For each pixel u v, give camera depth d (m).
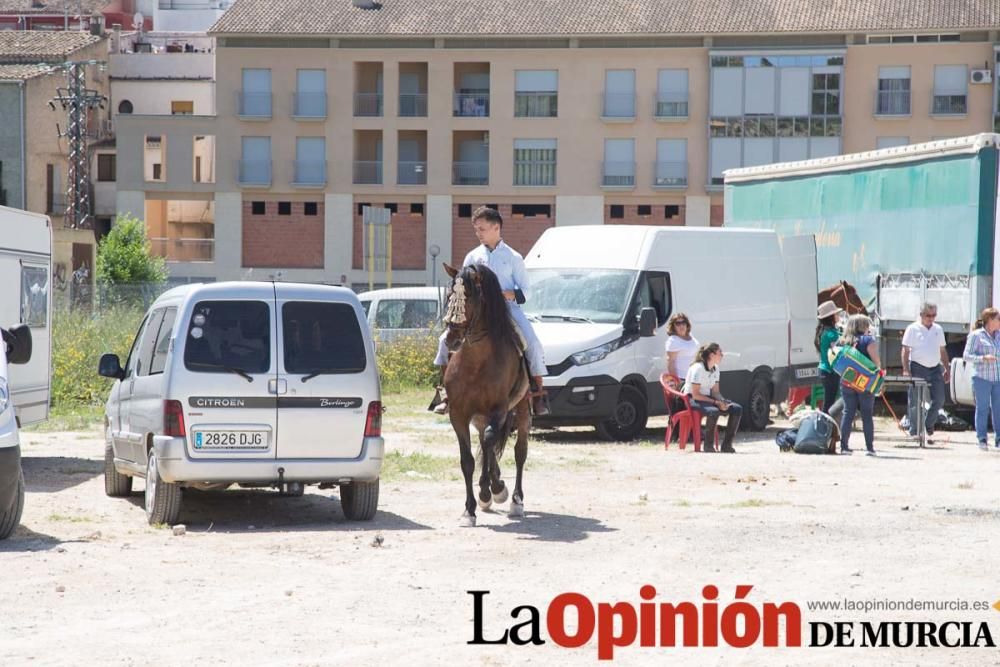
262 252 79.06
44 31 85.88
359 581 10.18
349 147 78.25
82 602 9.36
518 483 13.91
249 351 13.16
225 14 78.69
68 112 76.44
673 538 12.25
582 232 24.50
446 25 77.12
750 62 75.31
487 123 77.69
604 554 11.41
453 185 77.88
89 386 29.55
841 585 10.08
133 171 79.38
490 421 13.27
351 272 78.38
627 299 23.16
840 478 17.50
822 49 74.50
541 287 23.88
